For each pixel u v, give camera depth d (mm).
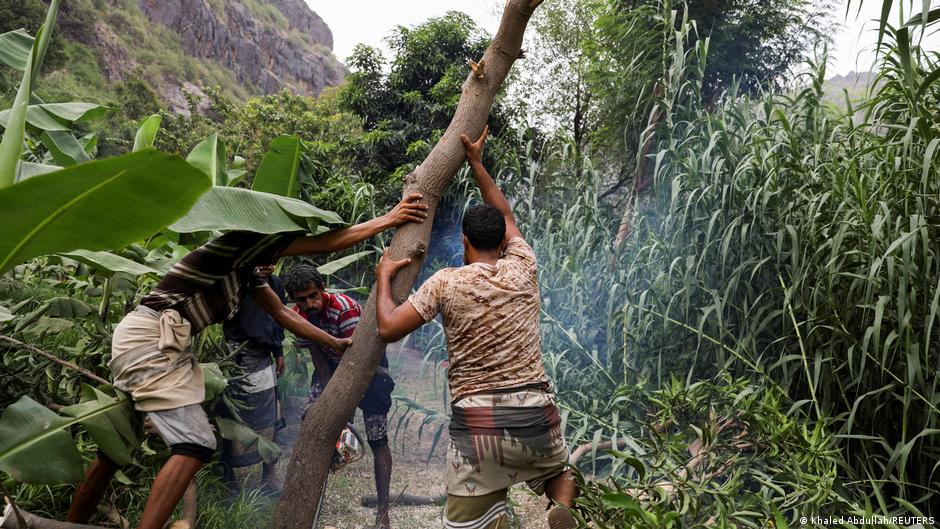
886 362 3172
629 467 3676
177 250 4094
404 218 2742
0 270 2039
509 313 2430
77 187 1847
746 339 3611
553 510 2299
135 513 3014
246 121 26078
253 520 3484
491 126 13398
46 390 3111
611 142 8680
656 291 4281
